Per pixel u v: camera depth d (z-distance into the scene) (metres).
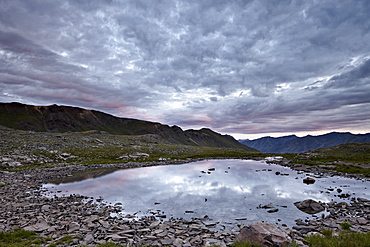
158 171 49.31
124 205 22.44
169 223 16.86
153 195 26.80
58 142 92.44
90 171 49.22
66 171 48.16
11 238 12.81
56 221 16.86
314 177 38.66
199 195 26.64
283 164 62.06
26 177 39.22
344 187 30.03
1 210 19.73
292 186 31.36
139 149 105.62
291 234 12.38
